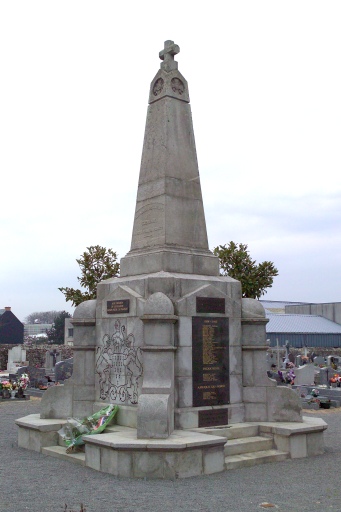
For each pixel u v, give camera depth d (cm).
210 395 980
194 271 1042
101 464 836
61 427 1012
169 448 790
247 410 1036
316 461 930
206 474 825
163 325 916
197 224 1083
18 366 4025
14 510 638
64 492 718
